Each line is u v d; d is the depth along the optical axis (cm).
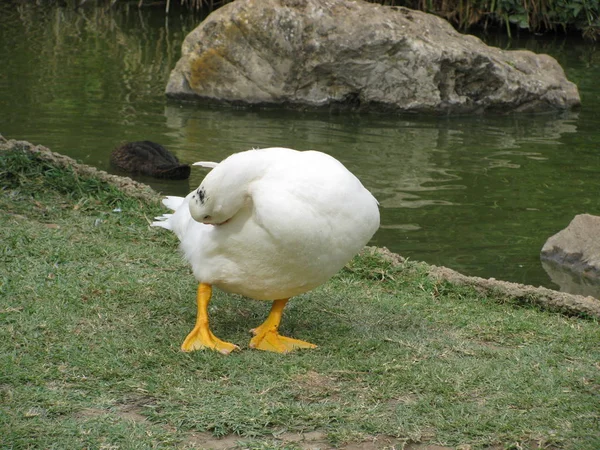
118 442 454
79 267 720
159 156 1212
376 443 470
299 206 527
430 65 1617
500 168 1286
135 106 1561
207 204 540
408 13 1725
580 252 934
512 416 502
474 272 897
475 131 1520
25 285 663
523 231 1027
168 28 2342
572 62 2173
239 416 485
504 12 2512
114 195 933
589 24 2475
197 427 473
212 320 648
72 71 1784
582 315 720
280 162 542
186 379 531
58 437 454
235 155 551
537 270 913
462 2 2512
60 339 576
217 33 1636
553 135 1505
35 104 1509
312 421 487
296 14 1617
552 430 488
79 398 498
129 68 1856
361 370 560
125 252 772
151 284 696
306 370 554
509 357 595
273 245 540
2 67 1770
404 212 1073
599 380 557
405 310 693
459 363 577
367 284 768
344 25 1619
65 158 1027
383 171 1243
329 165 544
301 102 1641
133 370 540
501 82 1658
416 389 534
